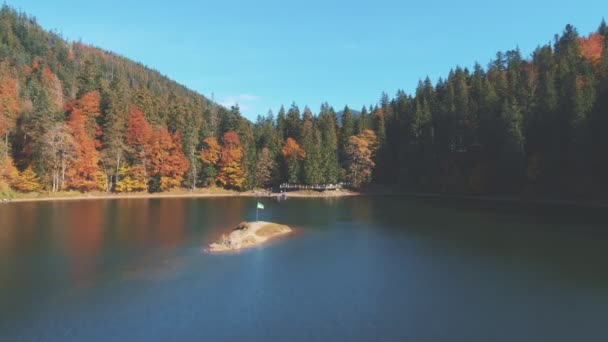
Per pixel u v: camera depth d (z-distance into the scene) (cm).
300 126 13062
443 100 11381
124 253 3384
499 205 7388
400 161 11406
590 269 2873
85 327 1909
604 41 10562
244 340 1769
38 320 1992
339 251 3538
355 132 12888
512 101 8881
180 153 10450
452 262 3123
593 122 7025
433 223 5169
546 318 2016
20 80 10450
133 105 10400
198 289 2464
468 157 9819
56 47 17600
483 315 2058
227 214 6109
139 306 2173
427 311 2109
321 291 2433
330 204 7994
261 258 3262
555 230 4475
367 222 5322
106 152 9344
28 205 6931
